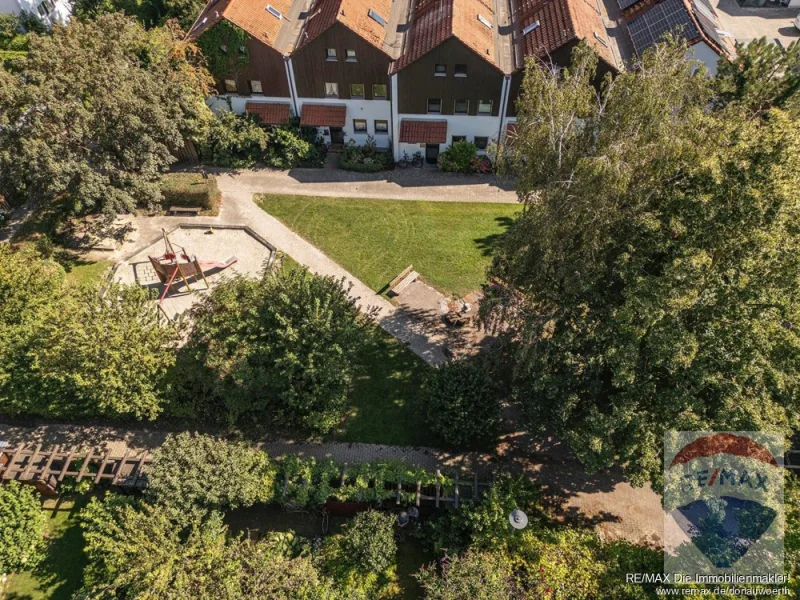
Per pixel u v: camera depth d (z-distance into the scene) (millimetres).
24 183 33000
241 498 22781
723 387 18812
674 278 17719
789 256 17578
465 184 40594
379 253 35750
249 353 23859
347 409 27875
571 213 18781
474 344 30656
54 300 27531
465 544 22516
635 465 20859
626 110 17797
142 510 22938
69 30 33094
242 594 19547
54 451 24969
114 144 32062
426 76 37156
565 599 19500
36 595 22891
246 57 38656
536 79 20703
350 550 22359
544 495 25047
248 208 38625
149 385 24953
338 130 42531
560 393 22281
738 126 18062
